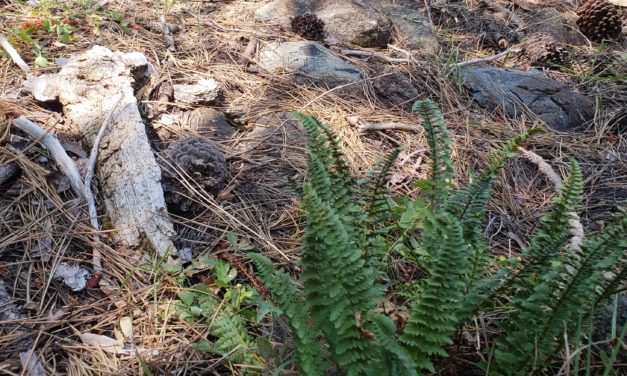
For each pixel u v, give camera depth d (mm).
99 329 658
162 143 913
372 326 514
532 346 563
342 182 628
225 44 1188
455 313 565
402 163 959
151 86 983
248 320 680
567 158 1052
